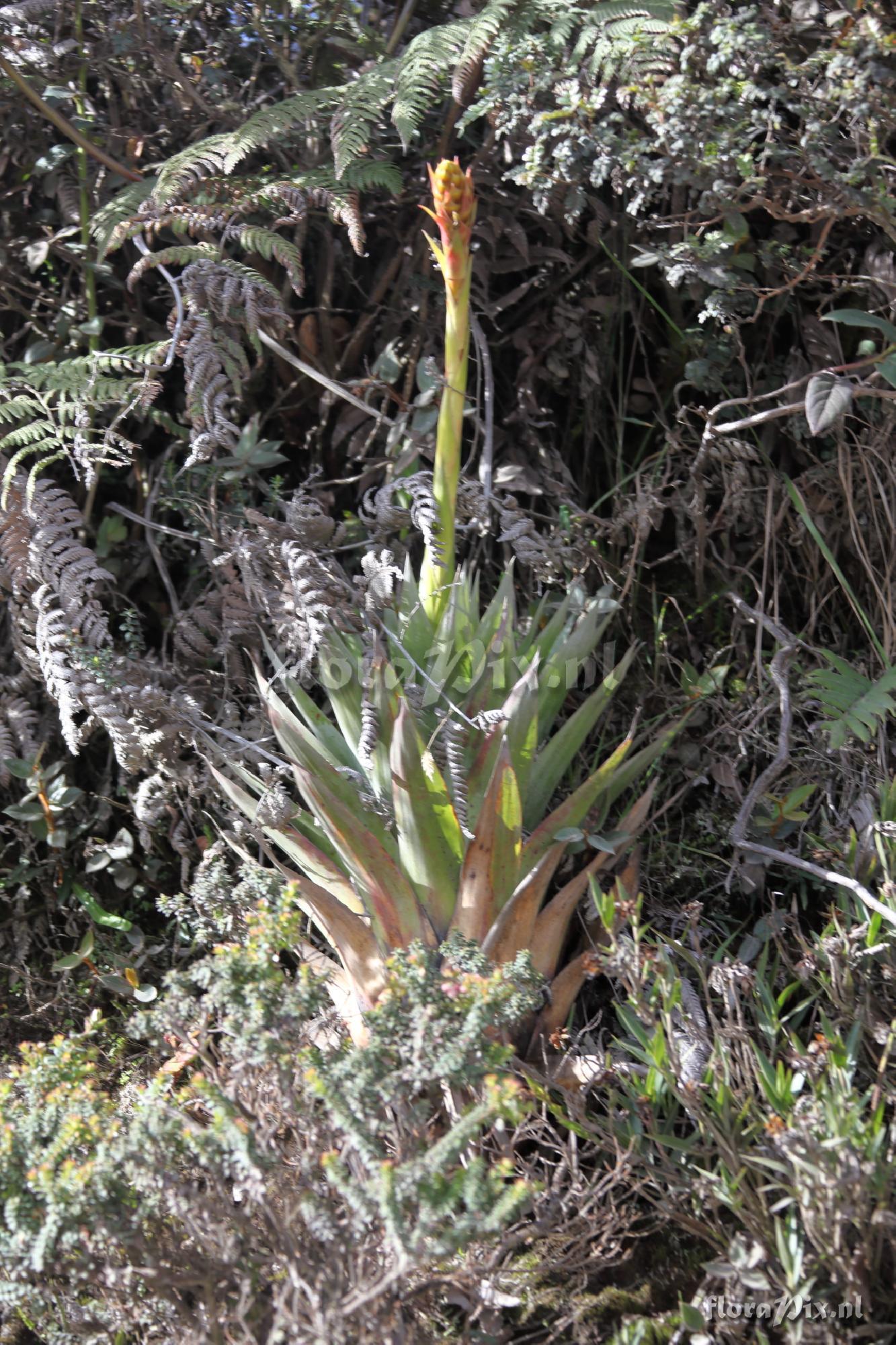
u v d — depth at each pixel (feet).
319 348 8.82
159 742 6.85
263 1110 5.49
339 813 6.07
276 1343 4.63
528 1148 6.23
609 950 5.92
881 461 8.29
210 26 8.69
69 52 8.39
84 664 6.86
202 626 7.95
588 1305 5.53
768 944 7.16
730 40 6.72
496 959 6.15
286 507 7.63
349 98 7.43
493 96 7.29
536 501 8.87
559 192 7.82
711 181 7.11
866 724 7.31
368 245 8.79
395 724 6.13
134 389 7.36
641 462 8.98
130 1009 7.55
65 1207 4.58
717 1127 5.51
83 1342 5.25
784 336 8.72
